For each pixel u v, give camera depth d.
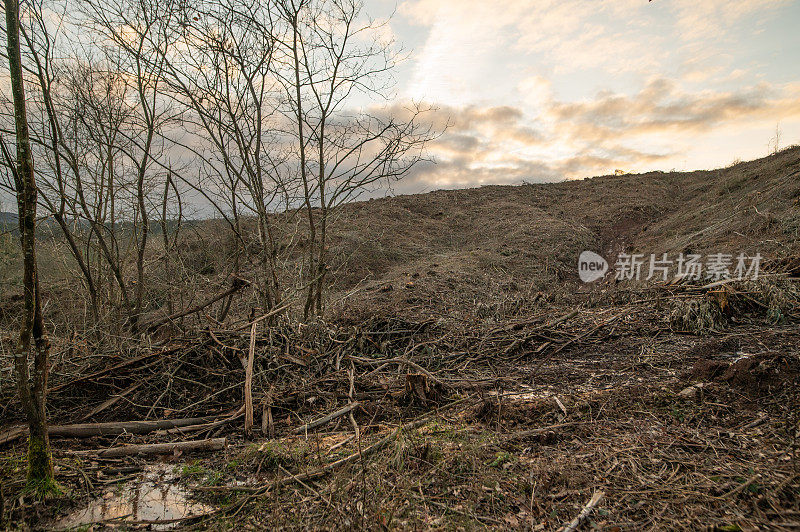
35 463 3.11
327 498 2.97
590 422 3.84
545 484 2.93
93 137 6.27
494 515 2.68
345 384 5.00
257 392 4.78
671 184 23.42
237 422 4.32
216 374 4.93
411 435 3.70
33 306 3.00
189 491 3.26
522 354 6.12
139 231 7.39
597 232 18.00
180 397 4.75
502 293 10.51
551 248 15.59
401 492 2.92
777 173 14.85
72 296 7.27
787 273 7.43
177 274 6.99
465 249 16.14
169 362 5.12
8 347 4.92
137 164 6.31
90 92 6.27
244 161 6.39
